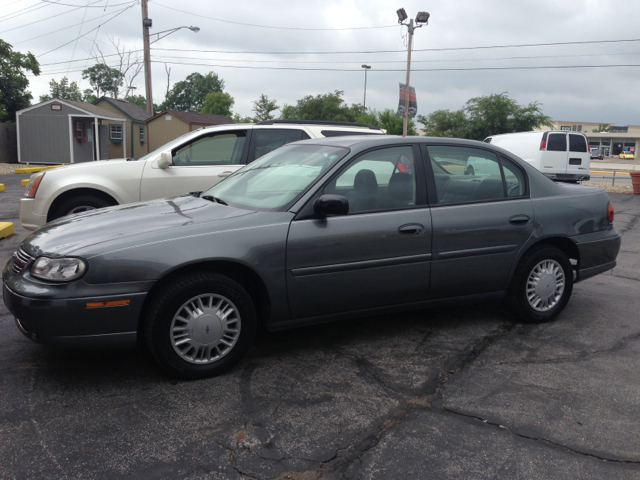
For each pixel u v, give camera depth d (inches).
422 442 109.6
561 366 148.0
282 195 151.1
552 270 181.6
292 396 128.5
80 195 266.4
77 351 153.1
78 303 122.2
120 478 96.4
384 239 151.3
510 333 173.8
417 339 167.2
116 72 2036.2
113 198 267.7
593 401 128.0
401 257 154.3
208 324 135.1
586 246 185.6
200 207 155.4
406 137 166.1
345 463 102.2
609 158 3166.8
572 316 192.1
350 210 151.0
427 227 157.3
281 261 139.8
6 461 100.7
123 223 141.8
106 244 127.3
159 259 127.6
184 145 275.4
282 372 141.9
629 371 145.4
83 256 124.0
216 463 101.5
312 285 144.8
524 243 173.5
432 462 102.9
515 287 176.2
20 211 267.3
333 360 150.1
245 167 186.4
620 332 176.1
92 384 133.2
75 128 1031.6
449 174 166.7
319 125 299.0
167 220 142.7
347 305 152.2
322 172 151.3
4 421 114.7
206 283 132.9
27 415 117.5
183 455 103.8
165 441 108.4
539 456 105.5
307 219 144.3
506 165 177.0
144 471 98.6
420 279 158.9
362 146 157.8
